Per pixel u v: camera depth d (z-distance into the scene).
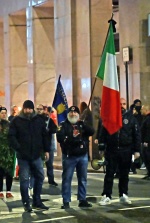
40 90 27.80
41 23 27.78
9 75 30.42
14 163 13.63
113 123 12.15
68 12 24.38
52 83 27.95
